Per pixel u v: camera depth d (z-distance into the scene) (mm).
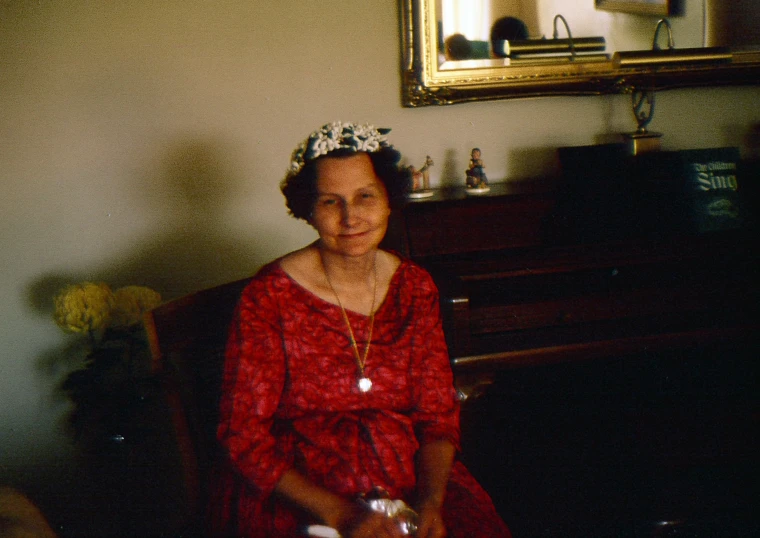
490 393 2184
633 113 2408
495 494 2150
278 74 2203
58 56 2080
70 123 2125
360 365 1439
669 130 2494
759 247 1988
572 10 2268
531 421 2143
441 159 2350
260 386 1371
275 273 1443
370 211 1425
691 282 1982
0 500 1374
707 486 2061
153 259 2252
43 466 2316
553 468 2119
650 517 2029
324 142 1396
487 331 1878
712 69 2383
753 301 1993
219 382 1634
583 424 2104
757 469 2080
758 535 2018
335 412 1437
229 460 1347
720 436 2064
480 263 1892
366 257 1470
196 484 1545
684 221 2037
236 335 1392
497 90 2273
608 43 2316
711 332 1929
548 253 1933
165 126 2178
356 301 1484
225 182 2244
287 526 1326
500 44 2244
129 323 1997
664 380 2168
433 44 2199
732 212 2064
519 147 2395
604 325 1927
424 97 2242
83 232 2199
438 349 1550
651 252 1940
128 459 2086
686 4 2336
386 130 1548
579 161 2082
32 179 2137
